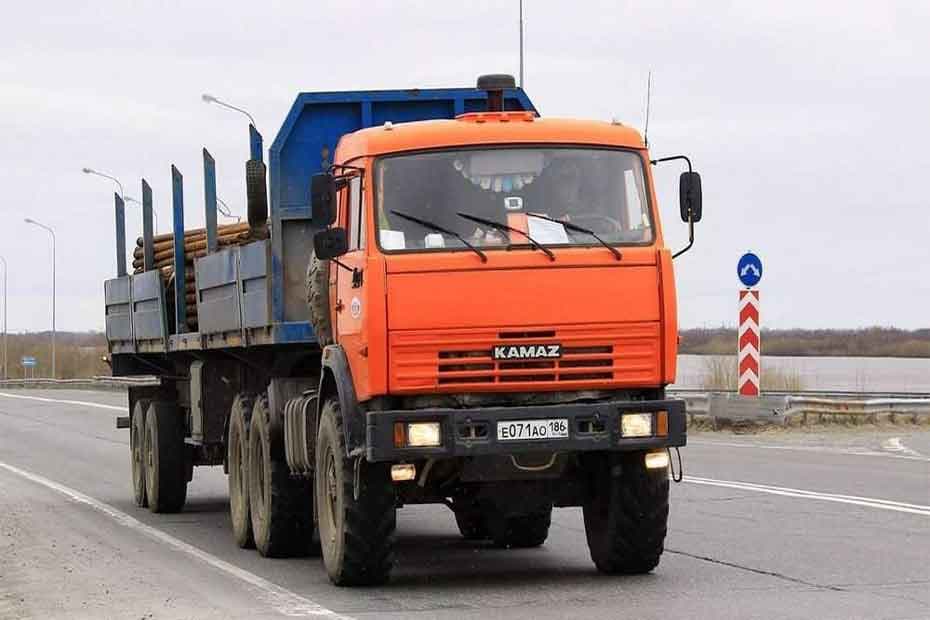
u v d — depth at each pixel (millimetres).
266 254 19188
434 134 16141
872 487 25250
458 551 19891
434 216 15883
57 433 54031
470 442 15336
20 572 18250
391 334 15500
